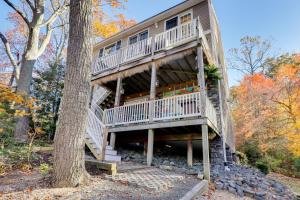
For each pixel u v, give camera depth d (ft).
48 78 40.55
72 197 9.15
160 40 26.30
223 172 21.65
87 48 13.08
